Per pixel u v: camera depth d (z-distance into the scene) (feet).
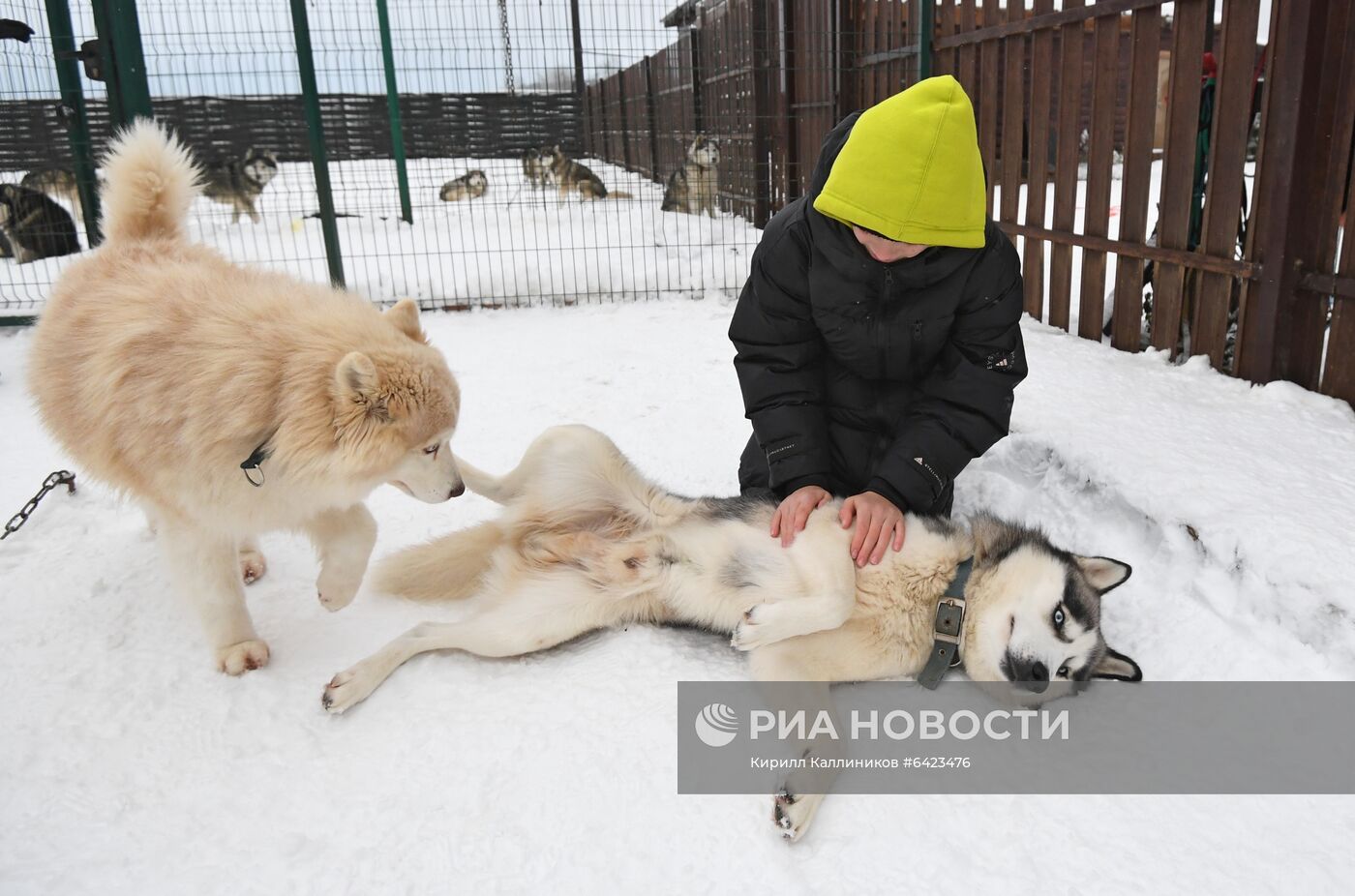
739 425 13.46
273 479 6.75
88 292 7.49
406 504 11.05
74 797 6.24
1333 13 10.97
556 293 22.09
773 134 28.73
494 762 6.57
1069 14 15.57
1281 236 11.82
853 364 8.80
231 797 6.31
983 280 7.86
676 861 5.74
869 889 5.54
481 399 14.89
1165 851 5.82
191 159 9.86
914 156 6.50
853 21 24.18
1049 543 8.38
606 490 8.85
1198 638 8.05
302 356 6.63
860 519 7.72
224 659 7.57
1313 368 12.16
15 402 15.42
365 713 7.20
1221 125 12.81
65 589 8.92
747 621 6.89
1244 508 8.89
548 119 38.27
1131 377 13.42
